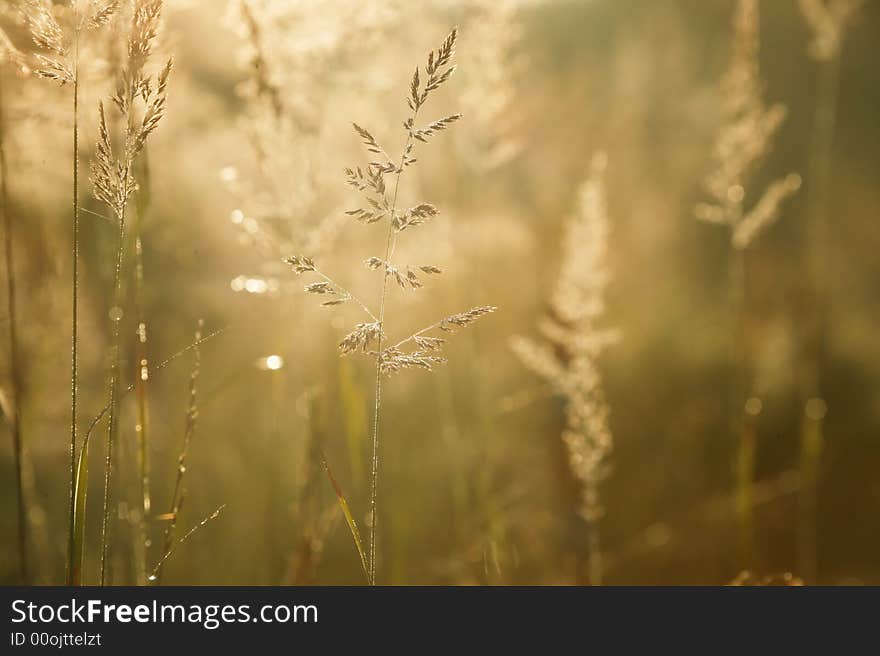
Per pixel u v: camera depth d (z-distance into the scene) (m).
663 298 4.80
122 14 1.36
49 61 1.27
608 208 4.98
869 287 5.17
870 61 5.68
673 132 5.14
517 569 3.19
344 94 2.43
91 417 2.42
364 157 2.43
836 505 4.03
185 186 2.67
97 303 2.35
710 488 3.89
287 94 2.17
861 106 5.89
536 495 3.54
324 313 2.47
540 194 4.61
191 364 3.20
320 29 2.18
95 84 1.58
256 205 2.31
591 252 2.47
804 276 4.81
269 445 3.08
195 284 3.01
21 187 2.11
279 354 2.46
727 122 3.05
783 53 6.02
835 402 4.58
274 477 2.68
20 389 2.07
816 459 3.65
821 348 4.75
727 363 4.38
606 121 5.07
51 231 2.22
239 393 3.21
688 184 5.11
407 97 1.20
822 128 4.84
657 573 3.51
